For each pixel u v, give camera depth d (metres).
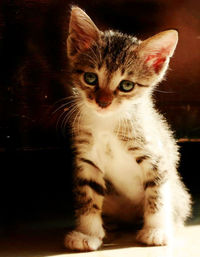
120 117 0.55
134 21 0.74
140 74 0.56
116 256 0.51
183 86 0.77
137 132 0.55
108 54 0.56
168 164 0.57
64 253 0.52
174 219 0.58
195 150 0.80
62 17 0.72
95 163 0.56
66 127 0.74
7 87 0.73
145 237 0.54
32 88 0.74
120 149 0.56
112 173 0.57
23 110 0.74
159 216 0.55
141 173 0.57
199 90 0.78
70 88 0.73
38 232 0.58
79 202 0.56
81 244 0.52
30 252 0.52
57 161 0.77
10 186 0.76
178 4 0.74
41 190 0.75
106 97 0.55
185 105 0.78
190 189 0.76
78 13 0.56
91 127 0.56
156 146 0.56
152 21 0.75
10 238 0.56
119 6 0.74
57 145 0.76
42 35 0.73
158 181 0.55
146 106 0.58
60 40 0.73
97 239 0.54
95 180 0.56
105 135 0.55
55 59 0.73
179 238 0.56
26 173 0.77
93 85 0.56
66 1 0.72
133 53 0.56
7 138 0.75
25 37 0.72
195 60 0.77
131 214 0.59
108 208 0.59
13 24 0.72
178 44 0.76
